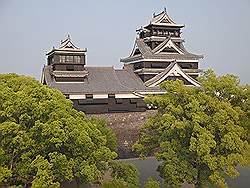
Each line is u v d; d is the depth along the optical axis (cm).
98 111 5747
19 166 2308
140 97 5981
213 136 2438
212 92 2744
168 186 2806
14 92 2436
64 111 2405
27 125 2383
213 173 2462
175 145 2578
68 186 2977
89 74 6194
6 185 2439
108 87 5947
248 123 2673
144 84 6322
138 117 5275
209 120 2523
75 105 5659
